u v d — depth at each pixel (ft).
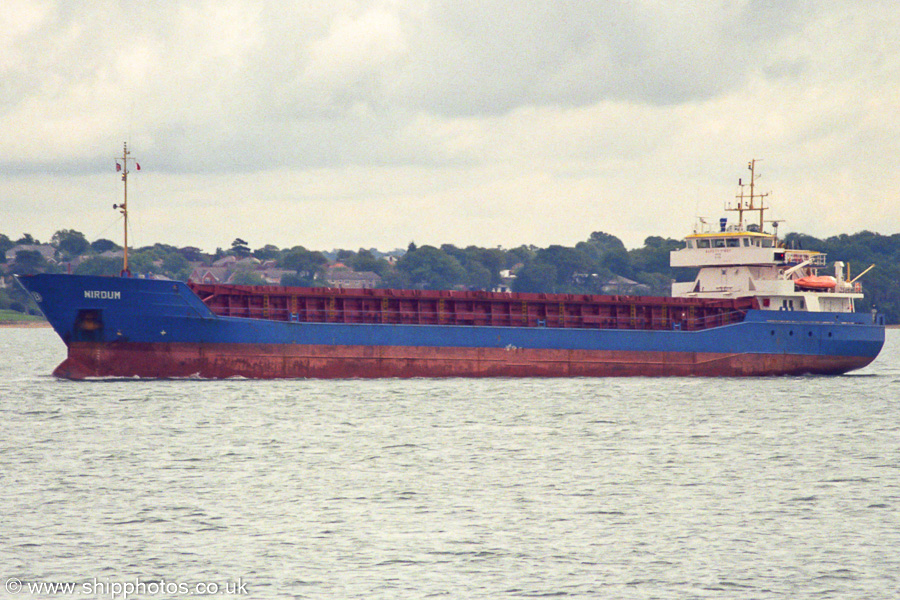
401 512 445.78
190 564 379.76
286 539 407.85
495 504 461.37
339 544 402.11
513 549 398.42
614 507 460.14
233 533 414.82
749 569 380.17
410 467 533.96
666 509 458.09
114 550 394.52
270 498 467.52
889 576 374.43
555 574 372.58
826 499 480.64
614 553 395.96
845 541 414.00
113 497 467.52
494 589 357.61
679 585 363.76
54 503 456.45
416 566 378.73
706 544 408.26
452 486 493.36
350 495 473.26
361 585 360.07
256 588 357.00
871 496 487.20
